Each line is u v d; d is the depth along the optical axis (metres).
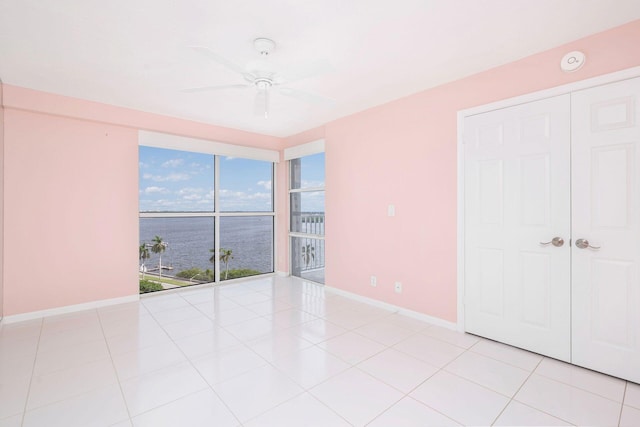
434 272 3.01
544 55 2.32
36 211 3.16
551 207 2.29
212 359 2.33
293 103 3.43
